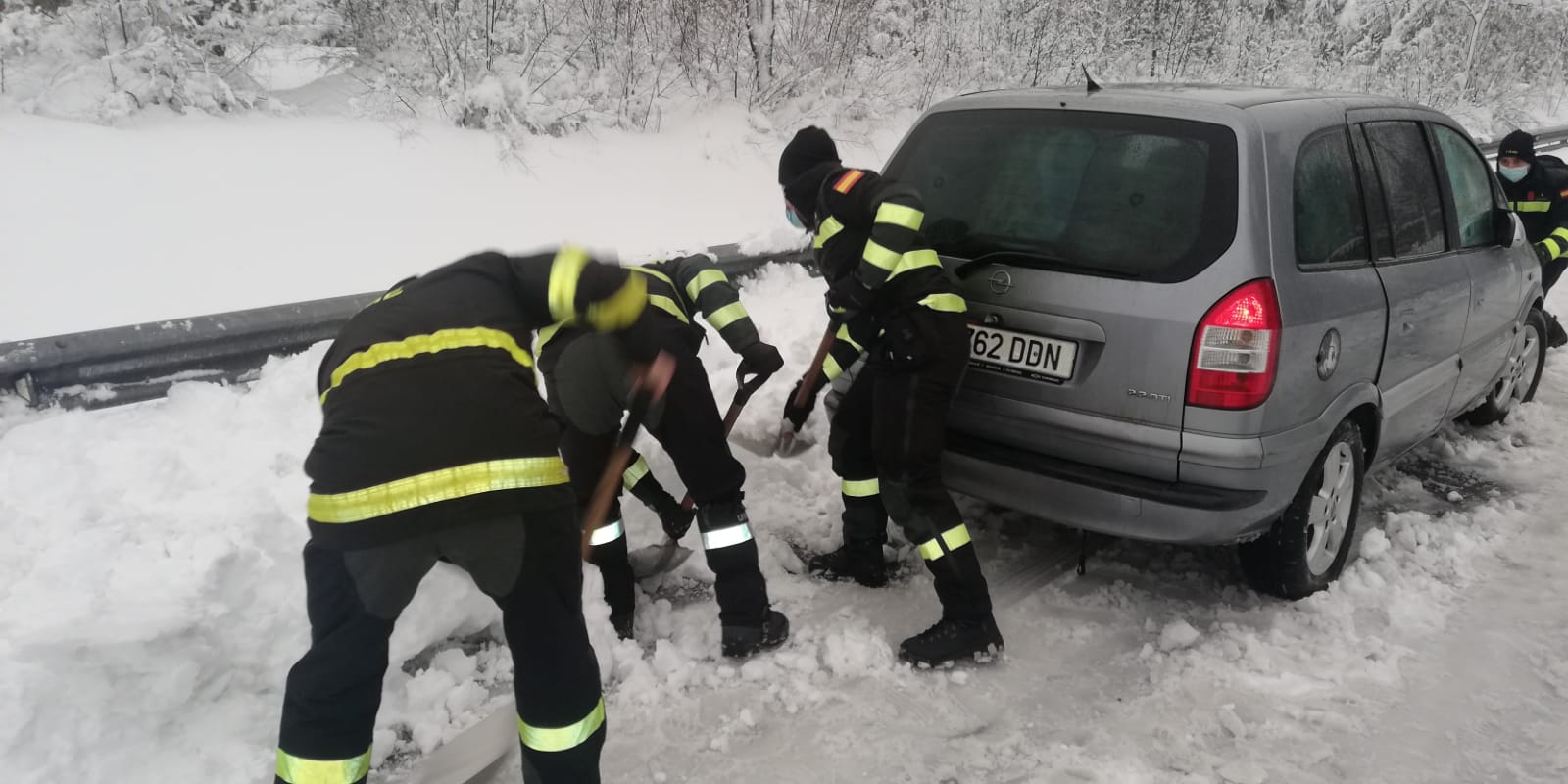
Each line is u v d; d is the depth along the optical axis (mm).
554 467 2229
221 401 4141
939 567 3305
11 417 3750
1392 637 3572
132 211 5504
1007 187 3619
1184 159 3320
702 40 9766
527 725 2258
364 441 2043
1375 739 3020
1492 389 5402
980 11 12352
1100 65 13055
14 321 4406
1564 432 5629
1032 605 3693
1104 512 3326
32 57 6691
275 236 5711
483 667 3197
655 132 8977
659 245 6914
